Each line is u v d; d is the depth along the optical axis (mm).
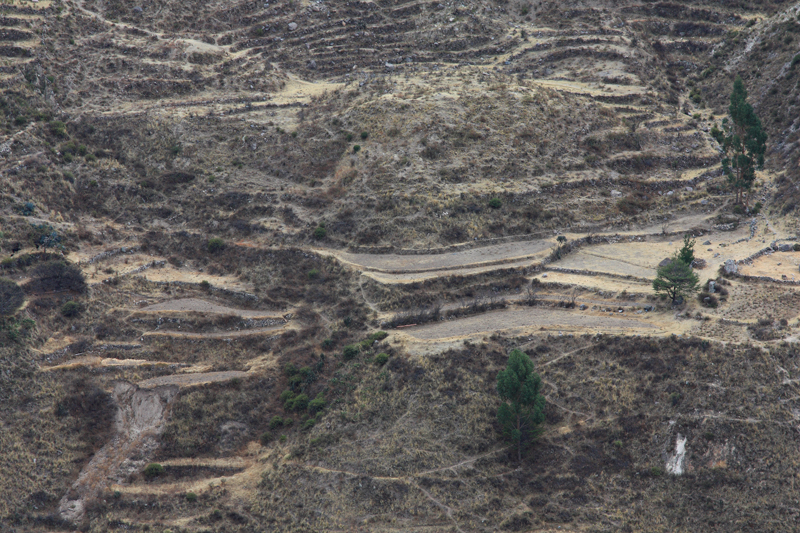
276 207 118500
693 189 119062
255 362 97500
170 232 116438
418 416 84562
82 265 107250
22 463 83688
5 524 79562
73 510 82625
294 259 110688
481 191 115062
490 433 82375
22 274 100812
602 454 79312
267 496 81750
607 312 93000
